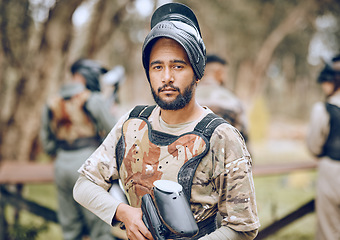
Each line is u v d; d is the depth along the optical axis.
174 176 1.23
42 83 5.43
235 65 13.68
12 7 5.09
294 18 12.17
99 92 3.28
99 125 3.16
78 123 3.15
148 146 1.28
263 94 23.38
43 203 5.73
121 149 1.34
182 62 1.21
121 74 3.48
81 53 6.31
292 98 24.41
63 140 3.21
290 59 17.05
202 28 11.90
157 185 1.18
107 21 6.34
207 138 1.22
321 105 3.26
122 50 15.83
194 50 1.20
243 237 1.22
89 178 1.34
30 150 5.50
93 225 3.16
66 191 3.24
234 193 1.20
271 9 11.81
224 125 1.24
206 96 3.05
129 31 12.28
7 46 5.17
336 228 3.20
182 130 1.27
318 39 14.45
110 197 1.32
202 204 1.23
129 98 22.06
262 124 13.70
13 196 3.66
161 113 1.31
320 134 3.22
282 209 5.45
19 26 5.19
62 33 5.43
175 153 1.24
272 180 7.42
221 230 1.21
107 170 1.36
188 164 1.22
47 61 5.43
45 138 3.40
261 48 12.56
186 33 1.20
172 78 1.21
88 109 3.12
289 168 4.00
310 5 11.91
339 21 12.84
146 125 1.32
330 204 3.20
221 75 3.24
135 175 1.29
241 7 10.81
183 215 1.13
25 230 3.94
